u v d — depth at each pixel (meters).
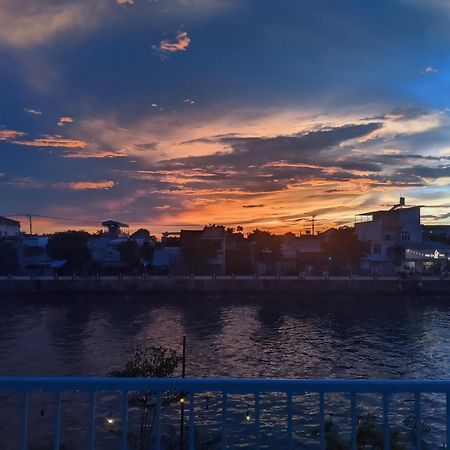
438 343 36.59
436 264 77.19
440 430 17.69
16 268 79.75
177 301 62.22
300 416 18.88
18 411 20.14
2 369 29.05
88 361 30.92
